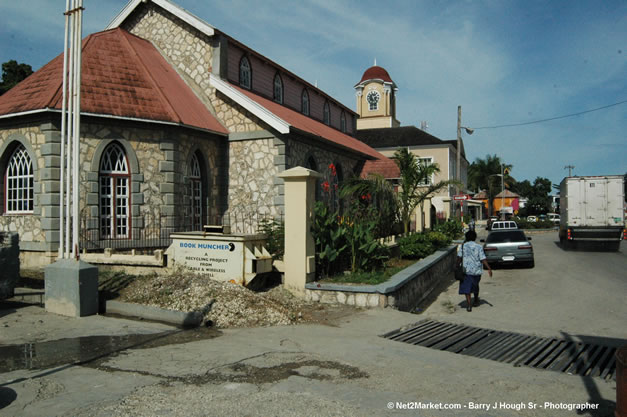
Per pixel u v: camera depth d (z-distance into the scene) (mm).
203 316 8141
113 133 14430
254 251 10133
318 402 4473
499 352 6555
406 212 17875
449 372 5473
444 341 7062
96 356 6145
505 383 5117
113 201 14547
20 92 15070
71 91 8844
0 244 9898
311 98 28031
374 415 4191
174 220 15445
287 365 5652
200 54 19375
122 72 16203
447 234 25000
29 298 10148
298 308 9188
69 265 8789
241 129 17922
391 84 55031
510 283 14789
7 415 4234
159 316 8422
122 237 14633
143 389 4844
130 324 8117
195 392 4742
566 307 10586
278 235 11211
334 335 7242
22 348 6582
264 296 9508
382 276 10688
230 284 9391
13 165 14773
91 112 13742
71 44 8812
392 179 24797
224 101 18297
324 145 21016
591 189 24516
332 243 10844
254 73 21938
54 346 6676
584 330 8312
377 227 15406
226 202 18047
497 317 9820
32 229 14047
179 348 6496
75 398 4617
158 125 15250
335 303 9555
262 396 4621
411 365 5711
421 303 12398
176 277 9828
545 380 5246
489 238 19000
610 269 16797
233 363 5727
